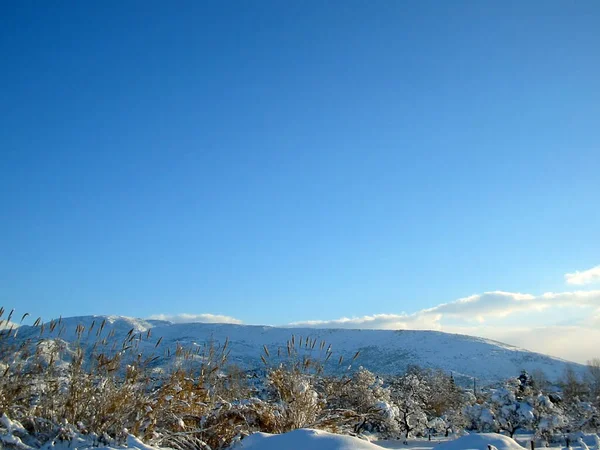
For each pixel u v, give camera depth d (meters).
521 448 8.35
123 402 8.39
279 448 7.71
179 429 9.39
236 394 11.91
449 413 39.34
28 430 7.81
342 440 7.51
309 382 11.39
